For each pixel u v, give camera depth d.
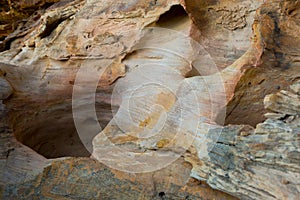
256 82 3.96
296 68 3.86
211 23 4.89
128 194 3.64
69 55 5.56
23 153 4.15
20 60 6.32
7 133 4.37
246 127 3.50
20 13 9.49
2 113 4.61
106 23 5.60
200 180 3.58
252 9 4.68
